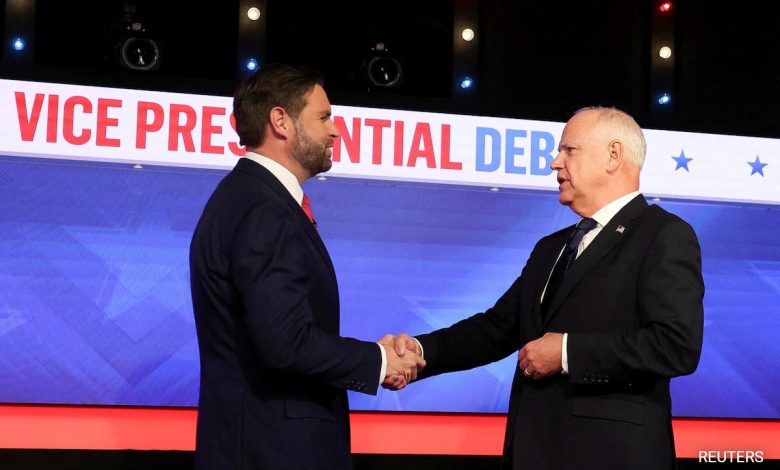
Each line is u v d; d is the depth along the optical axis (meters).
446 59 5.61
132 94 4.64
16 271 4.40
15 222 4.44
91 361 4.41
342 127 4.78
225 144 4.70
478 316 3.04
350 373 2.34
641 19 5.30
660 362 2.40
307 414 2.37
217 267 2.38
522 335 2.74
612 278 2.56
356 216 4.74
